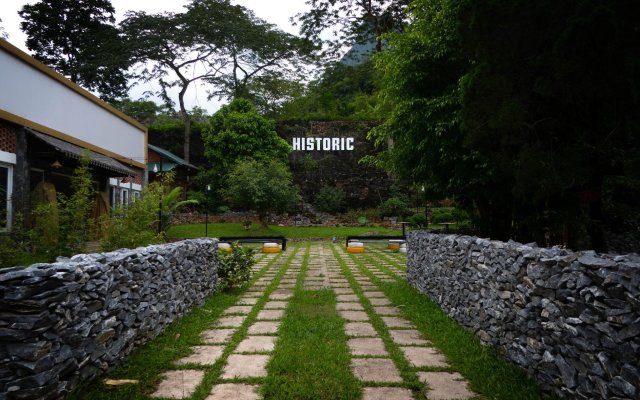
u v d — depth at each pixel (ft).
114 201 47.11
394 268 32.04
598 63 10.20
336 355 11.62
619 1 9.28
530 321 9.82
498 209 20.22
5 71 27.84
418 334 14.08
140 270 11.84
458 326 14.73
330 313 17.08
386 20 82.07
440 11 18.69
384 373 10.46
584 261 7.79
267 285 24.09
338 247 51.44
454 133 17.28
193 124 88.48
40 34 86.38
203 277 19.07
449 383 9.82
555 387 8.84
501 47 12.05
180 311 15.69
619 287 6.77
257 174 61.93
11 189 28.86
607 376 7.13
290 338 13.25
